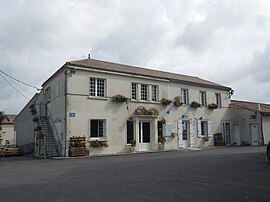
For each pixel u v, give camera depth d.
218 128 28.39
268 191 6.96
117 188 7.75
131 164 13.43
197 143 26.58
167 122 24.77
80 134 20.28
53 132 22.25
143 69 26.80
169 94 25.30
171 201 6.22
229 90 29.88
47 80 24.16
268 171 9.91
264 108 30.91
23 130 31.36
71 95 20.27
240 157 14.70
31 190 7.83
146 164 13.15
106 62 25.45
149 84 24.16
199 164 12.35
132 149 22.39
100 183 8.59
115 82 22.33
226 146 27.47
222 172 9.92
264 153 16.83
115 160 15.98
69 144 19.72
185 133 26.09
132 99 23.05
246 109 29.03
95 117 21.06
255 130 28.27
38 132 24.08
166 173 10.11
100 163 14.52
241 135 29.28
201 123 27.52
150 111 23.50
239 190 7.12
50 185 8.52
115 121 21.92
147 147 23.48
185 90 26.75
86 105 20.77
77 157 19.30
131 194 6.99
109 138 21.47
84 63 22.00
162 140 23.91
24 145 30.20
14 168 13.62
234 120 29.86
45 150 21.25
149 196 6.73
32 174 11.13
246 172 9.78
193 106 26.61
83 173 10.92
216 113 28.47
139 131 23.20
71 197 6.84
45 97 25.33
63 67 20.58
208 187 7.56
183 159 14.77
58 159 18.44
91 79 21.44
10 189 8.07
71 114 20.09
